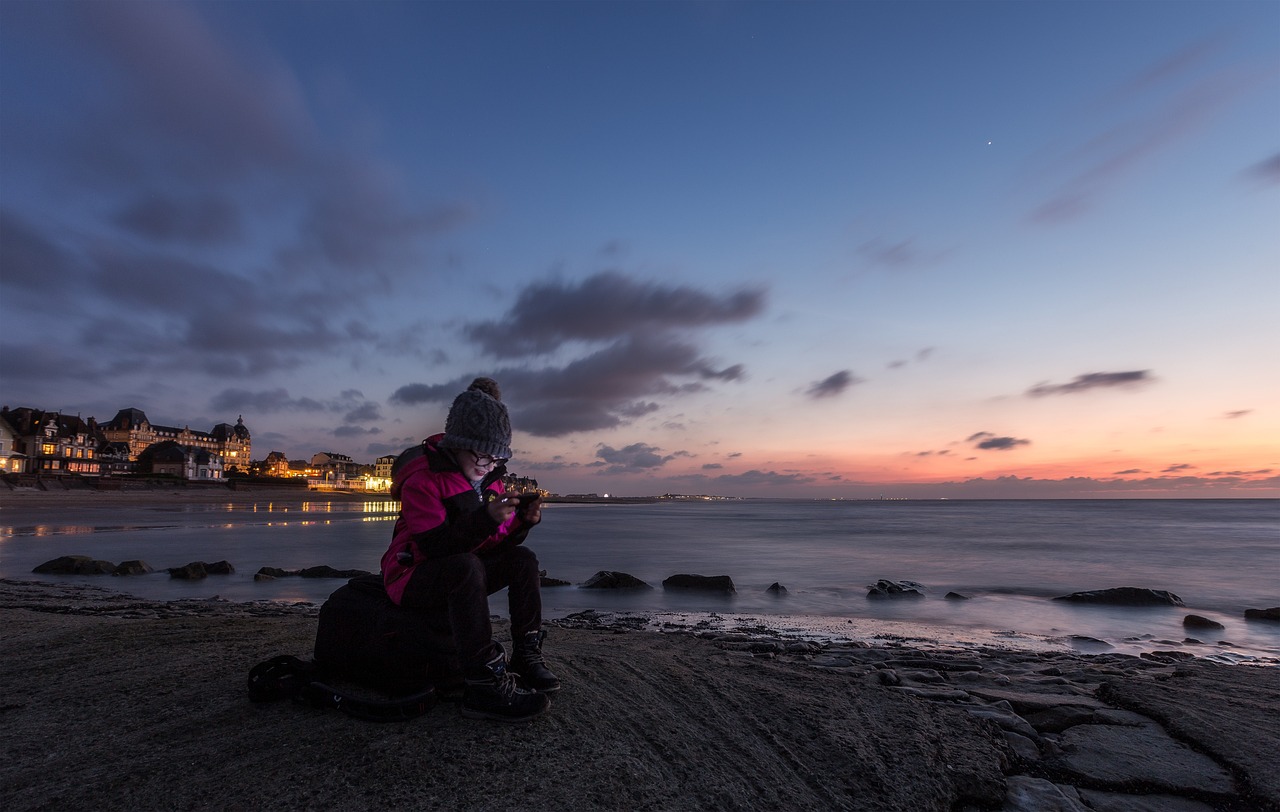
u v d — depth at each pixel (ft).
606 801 7.66
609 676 12.19
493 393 10.40
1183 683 15.05
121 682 10.98
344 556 78.23
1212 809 9.29
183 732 8.95
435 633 9.43
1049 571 71.56
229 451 579.07
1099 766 10.48
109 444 414.62
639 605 46.37
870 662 22.08
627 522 224.74
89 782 7.63
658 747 9.19
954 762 9.86
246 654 12.79
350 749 8.39
